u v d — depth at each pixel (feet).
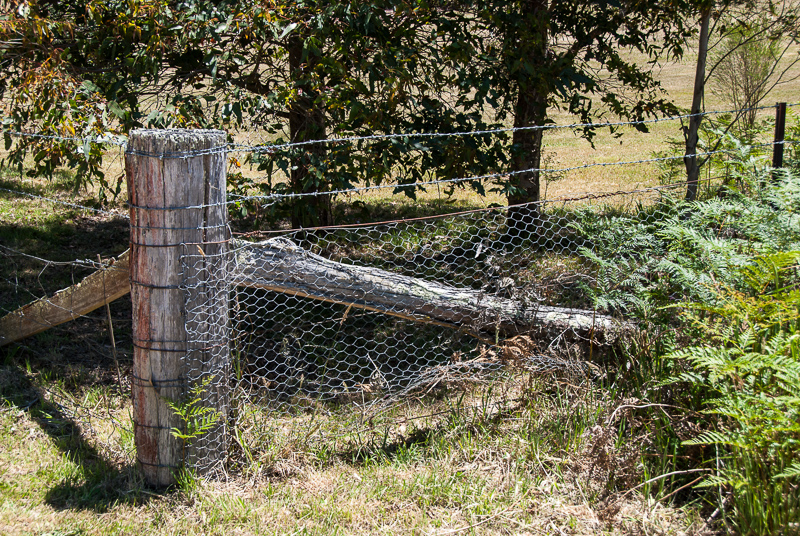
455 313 14.44
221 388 11.21
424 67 19.84
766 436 9.21
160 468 11.08
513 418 12.86
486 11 19.81
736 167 16.01
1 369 15.19
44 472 11.38
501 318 14.29
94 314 19.19
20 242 24.49
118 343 17.39
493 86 21.15
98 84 18.44
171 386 10.73
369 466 11.84
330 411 13.92
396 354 17.13
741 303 10.66
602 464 10.78
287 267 13.08
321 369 16.25
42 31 15.57
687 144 23.07
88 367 15.85
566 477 11.12
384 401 13.46
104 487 11.09
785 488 9.03
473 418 12.89
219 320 10.98
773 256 10.53
